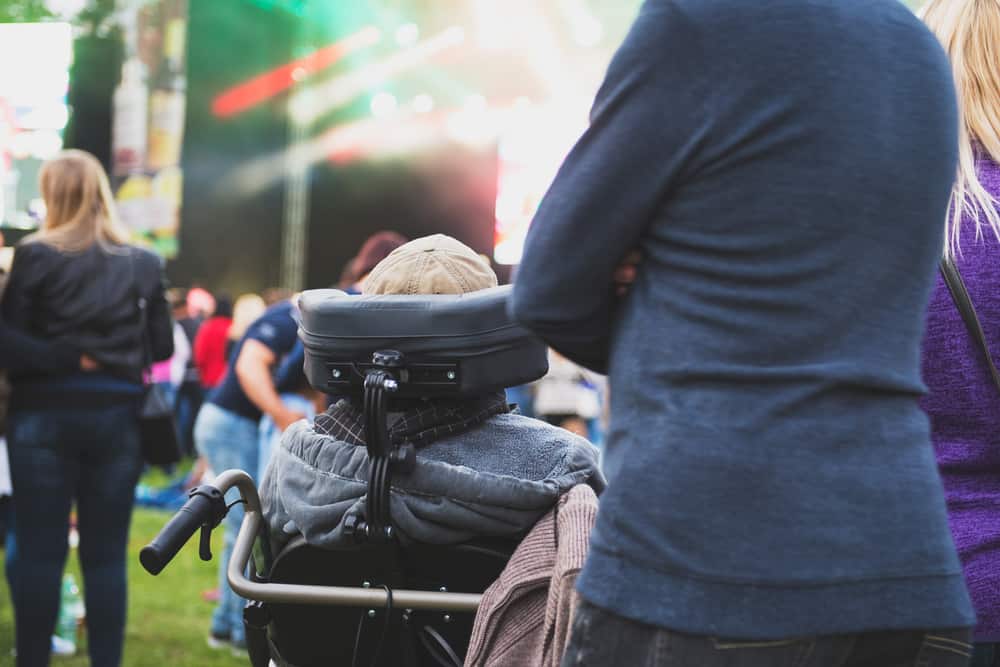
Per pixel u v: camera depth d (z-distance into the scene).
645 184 1.38
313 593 1.89
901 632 1.33
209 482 2.01
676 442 1.31
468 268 2.09
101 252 3.94
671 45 1.37
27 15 15.54
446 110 16.94
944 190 1.42
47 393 3.85
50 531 3.87
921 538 1.32
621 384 1.40
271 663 2.12
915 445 1.35
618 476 1.36
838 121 1.35
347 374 1.98
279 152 17.33
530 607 1.78
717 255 1.36
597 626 1.34
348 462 1.94
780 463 1.29
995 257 1.77
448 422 1.97
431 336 1.92
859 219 1.34
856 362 1.32
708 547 1.28
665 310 1.38
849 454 1.31
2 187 15.21
